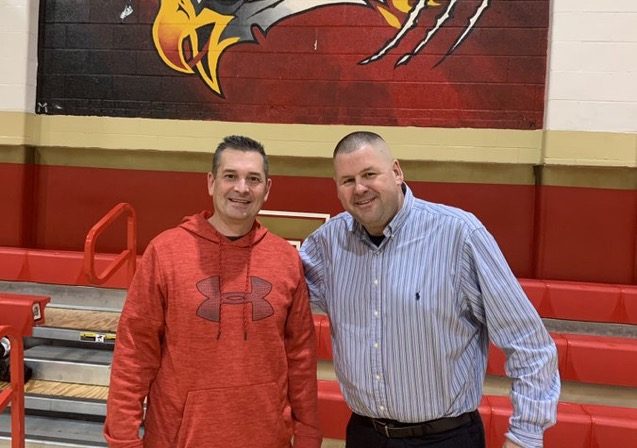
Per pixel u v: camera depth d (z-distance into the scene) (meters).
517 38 4.38
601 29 4.09
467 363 1.74
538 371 1.61
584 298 3.68
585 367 3.23
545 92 4.28
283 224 4.58
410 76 4.49
